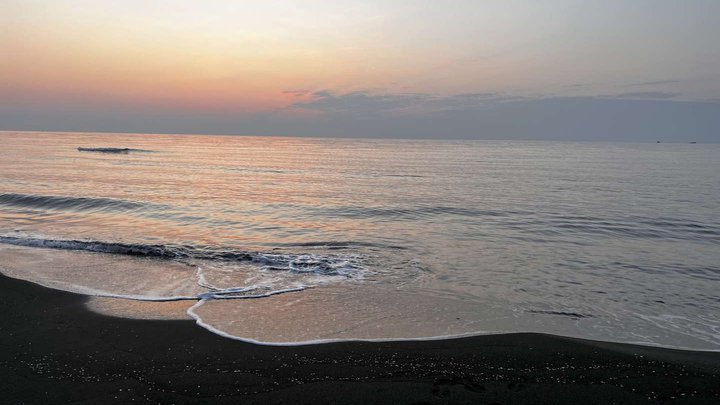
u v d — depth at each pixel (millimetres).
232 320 8102
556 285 10727
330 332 7656
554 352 6945
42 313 8305
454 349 7023
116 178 34438
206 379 5973
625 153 103125
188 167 47469
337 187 31156
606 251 14117
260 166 50844
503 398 5609
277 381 5941
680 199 26062
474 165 56344
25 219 18062
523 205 23234
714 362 6715
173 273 11094
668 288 10625
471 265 12320
